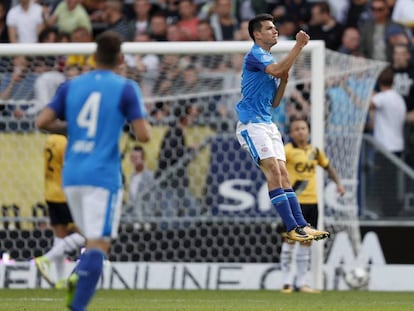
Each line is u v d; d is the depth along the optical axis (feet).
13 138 152.46
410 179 157.07
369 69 152.35
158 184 152.66
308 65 150.82
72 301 72.84
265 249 152.46
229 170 153.38
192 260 153.07
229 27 179.93
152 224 152.46
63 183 74.33
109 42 75.41
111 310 102.01
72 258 146.72
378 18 174.50
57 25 180.24
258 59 108.06
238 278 147.54
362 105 151.94
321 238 109.09
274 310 103.76
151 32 180.24
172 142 153.38
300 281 140.46
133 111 73.87
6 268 146.61
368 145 157.99
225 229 153.38
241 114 110.93
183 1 179.42
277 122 153.99
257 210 152.97
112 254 151.84
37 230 151.74
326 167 138.92
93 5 186.70
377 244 152.35
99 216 73.05
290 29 178.60
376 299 125.18
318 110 143.13
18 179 152.05
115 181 73.72
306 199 137.90
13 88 153.28
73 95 74.64
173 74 155.74
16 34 183.21
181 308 105.60
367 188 157.58
